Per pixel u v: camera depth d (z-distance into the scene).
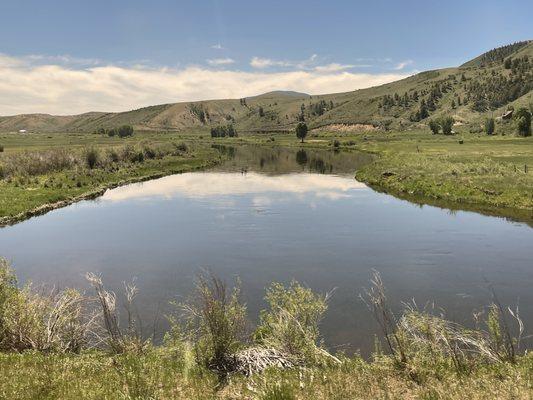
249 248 28.94
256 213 41.00
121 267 24.94
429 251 27.77
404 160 77.50
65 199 47.22
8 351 11.79
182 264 25.45
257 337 13.41
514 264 24.80
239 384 9.76
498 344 11.43
